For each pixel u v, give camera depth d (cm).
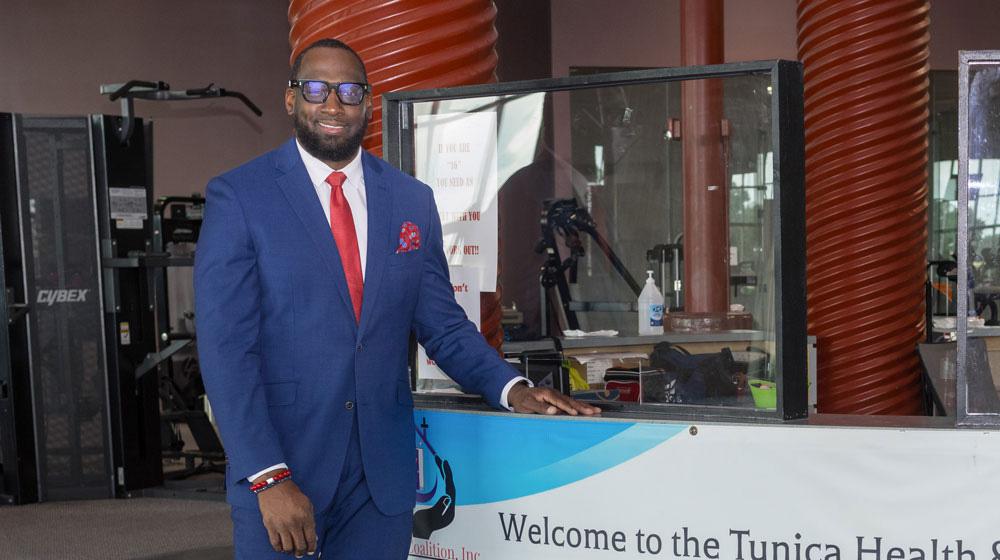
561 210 261
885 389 475
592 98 258
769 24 848
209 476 605
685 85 229
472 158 255
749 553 215
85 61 812
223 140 860
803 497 211
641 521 223
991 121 198
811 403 466
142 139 564
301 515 182
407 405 211
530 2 801
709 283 229
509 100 253
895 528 205
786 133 211
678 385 232
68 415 549
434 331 224
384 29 273
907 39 471
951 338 501
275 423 195
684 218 241
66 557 435
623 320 248
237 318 188
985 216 201
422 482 253
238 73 864
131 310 557
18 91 793
